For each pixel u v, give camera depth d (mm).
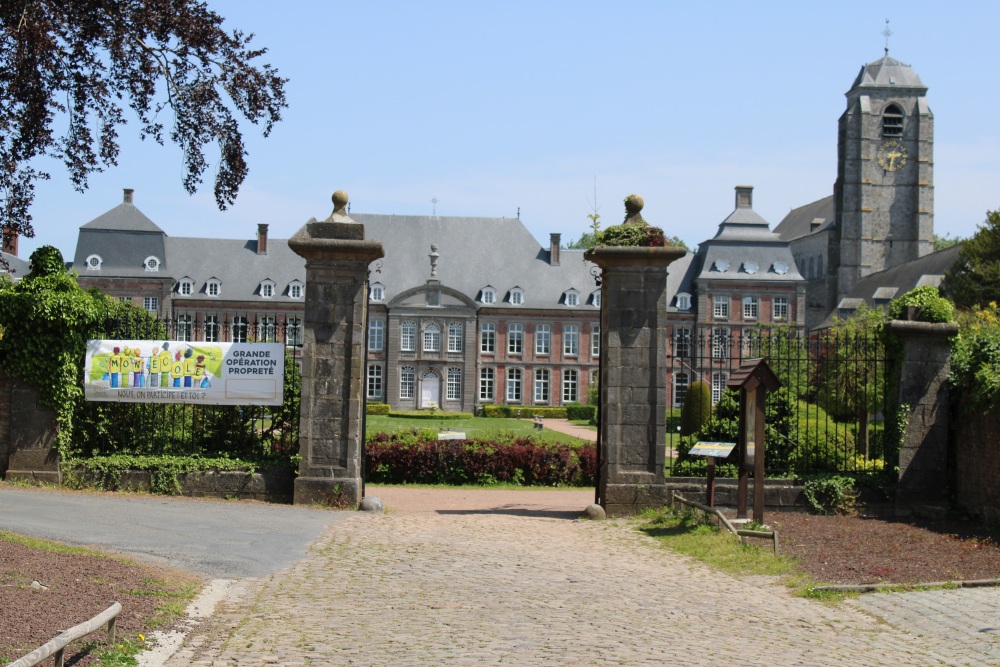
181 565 10781
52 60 15148
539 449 23172
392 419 65688
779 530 14438
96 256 79875
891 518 15992
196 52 16219
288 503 16344
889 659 8094
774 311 82250
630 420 16266
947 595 10250
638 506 16172
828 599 10281
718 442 15273
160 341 16844
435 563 11805
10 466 16484
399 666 7484
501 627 8828
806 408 18562
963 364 16109
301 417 16156
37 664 6391
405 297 80938
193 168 16828
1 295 16500
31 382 16516
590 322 82812
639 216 16750
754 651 8250
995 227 59062
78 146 16359
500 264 83875
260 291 80812
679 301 82750
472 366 81188
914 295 16906
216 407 17906
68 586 8750
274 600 9594
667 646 8328
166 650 7645
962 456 16078
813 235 107125
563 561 12289
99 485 16453
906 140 95250
